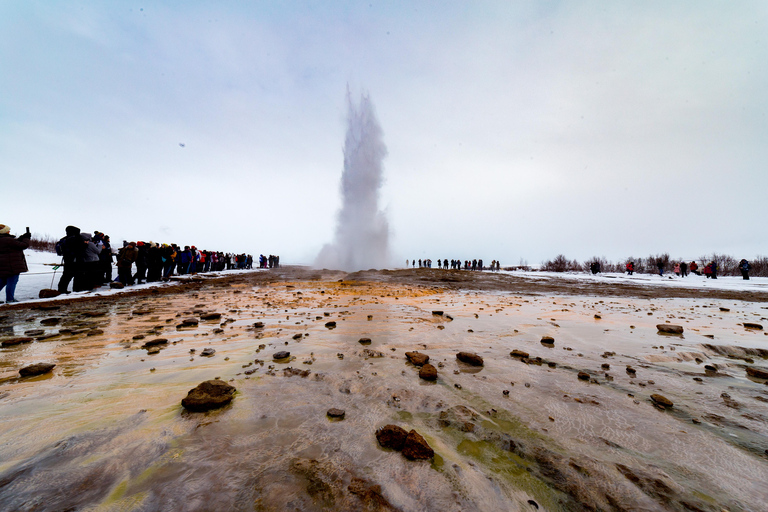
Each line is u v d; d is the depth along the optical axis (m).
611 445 1.59
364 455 1.45
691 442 1.62
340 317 5.01
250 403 1.95
